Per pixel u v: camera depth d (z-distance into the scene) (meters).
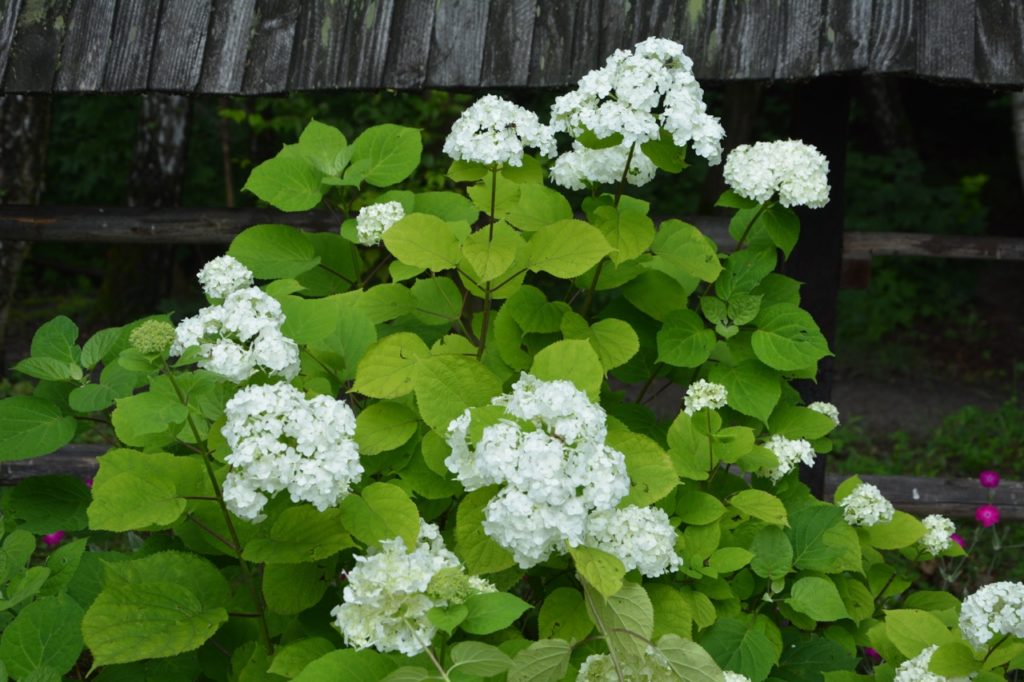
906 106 13.57
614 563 1.80
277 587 2.10
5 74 3.81
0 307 7.45
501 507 1.75
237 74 3.72
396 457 2.34
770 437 2.87
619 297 2.94
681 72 2.32
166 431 2.24
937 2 3.48
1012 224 11.90
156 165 8.41
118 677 2.21
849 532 2.79
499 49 3.64
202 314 1.97
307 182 2.96
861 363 9.14
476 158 2.22
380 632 1.63
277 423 1.77
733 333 2.77
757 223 3.01
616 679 1.88
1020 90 3.48
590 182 2.72
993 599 2.13
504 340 2.62
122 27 3.82
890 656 2.56
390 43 3.68
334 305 2.40
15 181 7.36
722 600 2.52
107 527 1.91
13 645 2.03
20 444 2.36
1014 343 9.59
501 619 1.67
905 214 10.45
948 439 7.21
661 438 2.88
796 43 3.50
